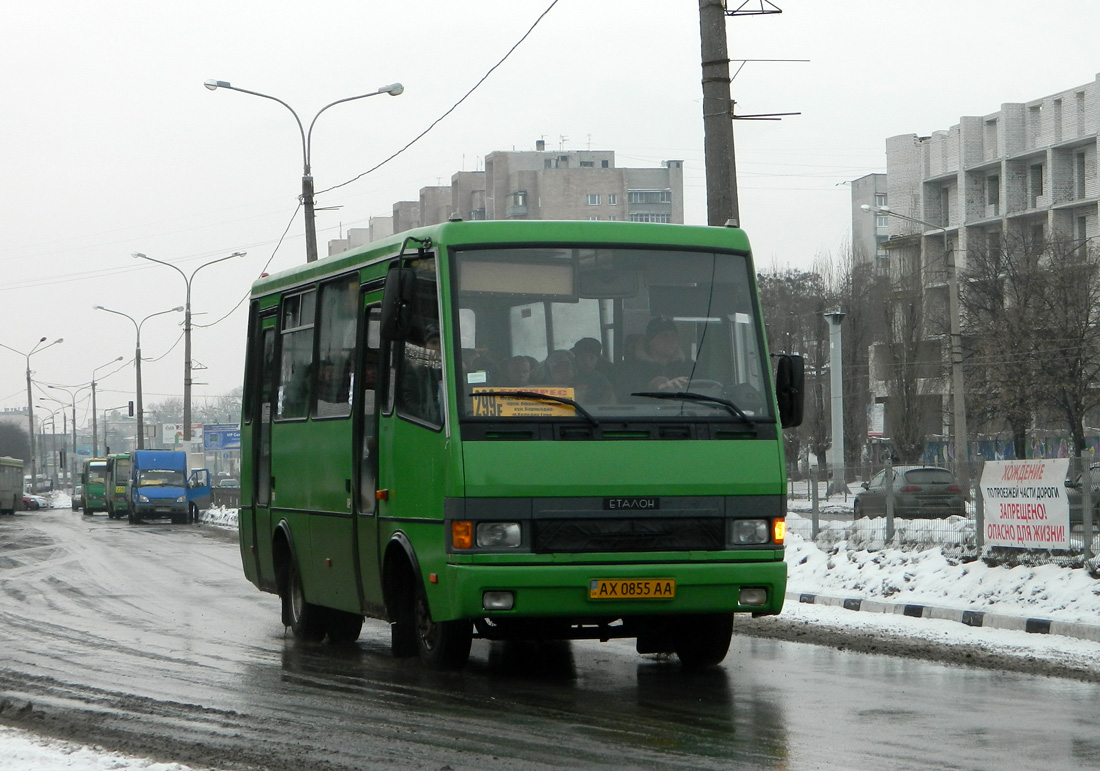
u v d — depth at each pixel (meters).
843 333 66.81
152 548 33.53
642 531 9.70
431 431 9.92
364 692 9.89
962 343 57.53
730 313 10.35
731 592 9.83
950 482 30.58
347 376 11.93
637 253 10.27
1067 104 73.88
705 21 16.39
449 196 114.38
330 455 12.27
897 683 10.09
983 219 79.44
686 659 11.12
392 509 10.71
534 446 9.62
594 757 7.40
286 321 13.89
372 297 11.47
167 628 14.69
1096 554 14.91
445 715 8.83
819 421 66.31
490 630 10.41
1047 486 15.40
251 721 8.76
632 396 9.92
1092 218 72.56
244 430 15.32
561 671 10.88
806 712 8.80
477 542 9.48
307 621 13.24
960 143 81.19
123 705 9.52
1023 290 55.34
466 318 9.87
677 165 123.94
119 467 64.94
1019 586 14.50
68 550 32.56
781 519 10.05
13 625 15.12
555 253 10.10
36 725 8.75
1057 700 9.24
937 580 15.78
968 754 7.39
